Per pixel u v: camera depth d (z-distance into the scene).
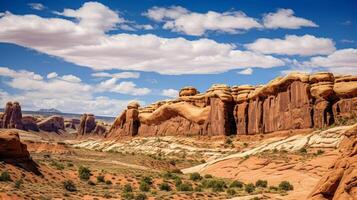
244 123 124.44
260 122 118.88
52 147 118.56
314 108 103.25
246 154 103.12
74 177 73.44
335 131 91.38
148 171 90.81
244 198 63.53
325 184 29.72
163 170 99.88
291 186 72.56
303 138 96.94
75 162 96.19
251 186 73.12
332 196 29.50
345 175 28.78
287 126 108.19
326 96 102.25
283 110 110.56
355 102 99.19
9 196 48.38
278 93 113.62
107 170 83.44
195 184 77.31
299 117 105.19
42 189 57.78
